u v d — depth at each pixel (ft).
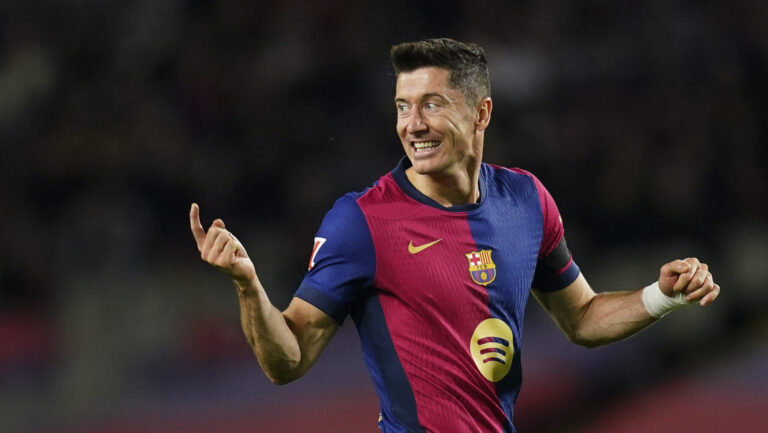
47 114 105.70
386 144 105.40
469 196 37.42
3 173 101.04
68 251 96.99
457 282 36.06
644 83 108.68
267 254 100.58
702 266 37.73
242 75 108.68
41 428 82.28
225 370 86.22
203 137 106.52
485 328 36.42
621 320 39.93
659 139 105.81
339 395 78.13
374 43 108.99
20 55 108.58
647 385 64.28
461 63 35.86
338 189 103.24
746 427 57.06
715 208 102.83
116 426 80.64
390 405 36.63
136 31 110.11
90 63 108.58
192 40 110.32
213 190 103.50
